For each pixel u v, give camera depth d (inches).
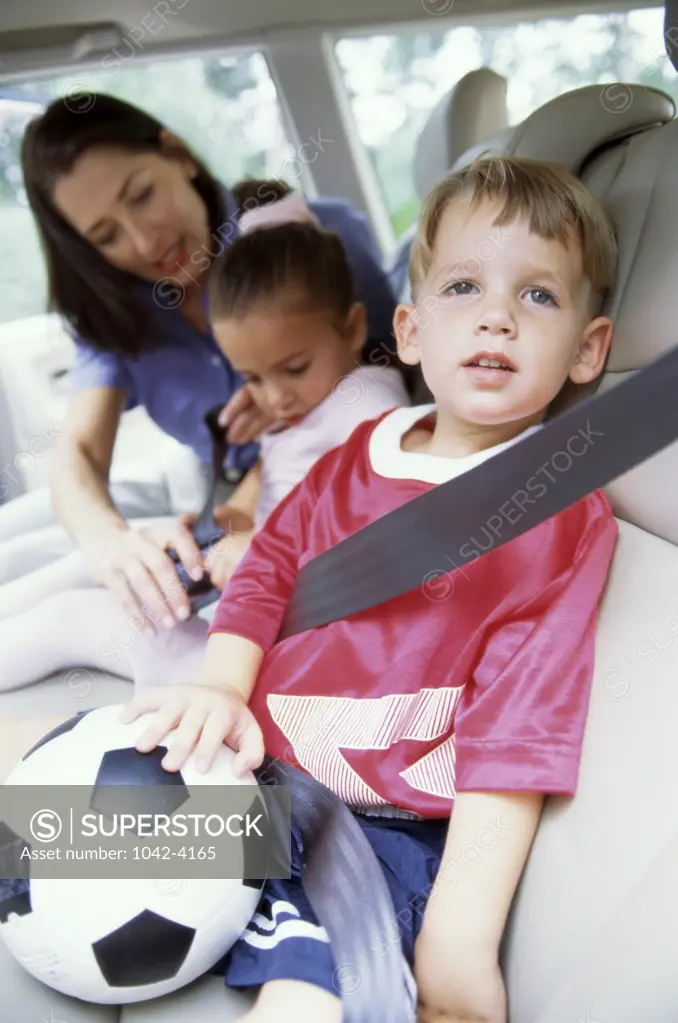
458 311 30.3
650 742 25.2
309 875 27.2
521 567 29.8
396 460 32.8
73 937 24.1
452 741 30.1
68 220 30.5
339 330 33.6
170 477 35.7
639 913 23.6
